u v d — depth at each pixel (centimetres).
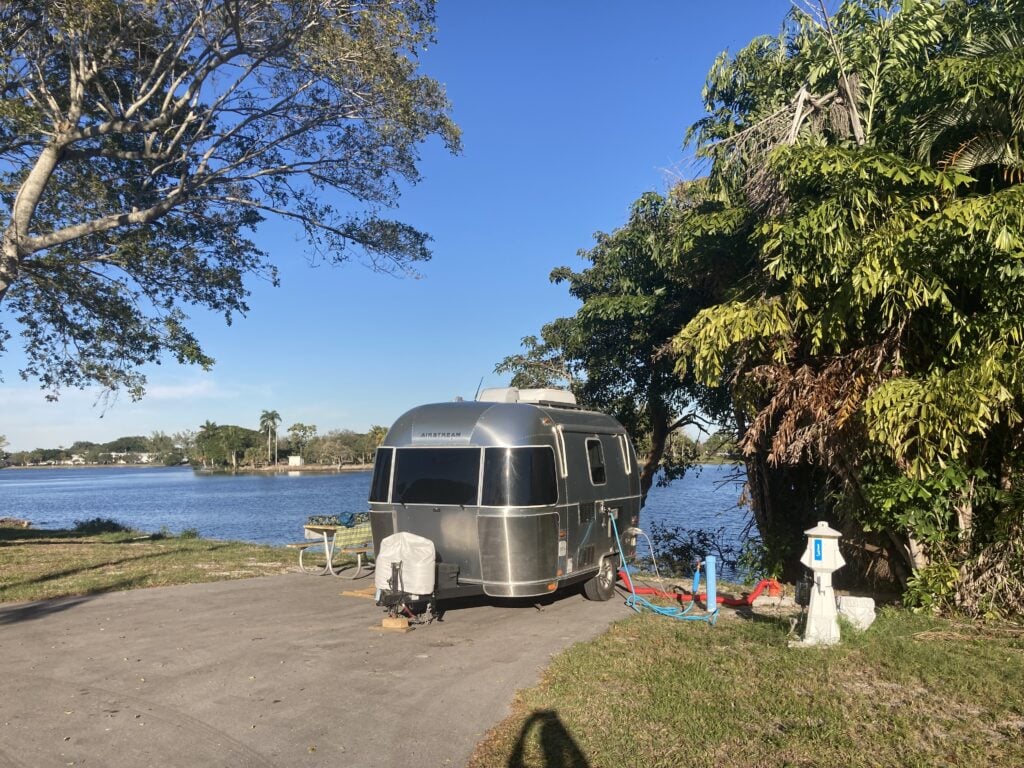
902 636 713
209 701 577
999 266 701
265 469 14512
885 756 454
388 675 644
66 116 1332
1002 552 781
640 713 531
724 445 1561
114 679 631
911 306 742
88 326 1677
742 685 585
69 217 1535
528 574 850
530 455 868
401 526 905
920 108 852
